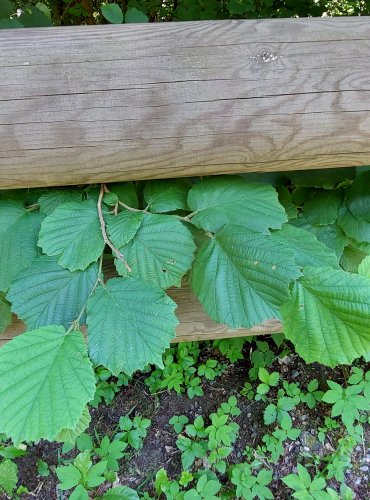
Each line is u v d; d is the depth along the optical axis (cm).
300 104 25
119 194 31
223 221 29
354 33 26
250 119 25
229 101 25
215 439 47
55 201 30
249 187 30
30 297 27
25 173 26
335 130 26
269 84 25
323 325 27
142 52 25
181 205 30
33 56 24
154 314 25
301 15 64
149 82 25
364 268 29
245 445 50
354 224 35
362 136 27
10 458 48
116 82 24
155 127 25
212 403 54
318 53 25
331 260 30
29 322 27
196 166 27
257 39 25
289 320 28
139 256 28
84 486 42
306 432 51
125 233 27
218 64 25
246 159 27
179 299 38
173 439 51
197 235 33
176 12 63
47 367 22
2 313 33
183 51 25
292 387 52
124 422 50
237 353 55
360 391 48
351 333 27
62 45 24
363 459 49
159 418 52
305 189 38
